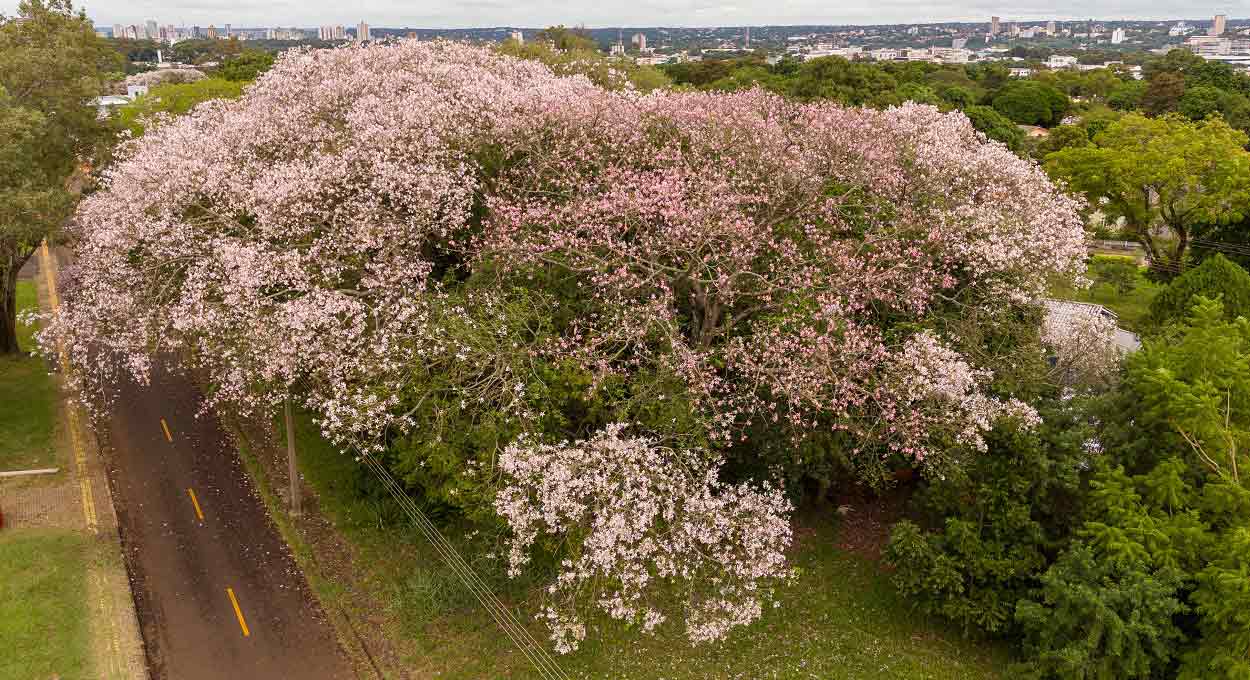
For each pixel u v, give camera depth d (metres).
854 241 19.39
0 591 16.38
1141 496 14.80
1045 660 14.12
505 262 17.55
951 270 20.36
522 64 28.59
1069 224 22.61
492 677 15.14
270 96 23.72
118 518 19.78
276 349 16.31
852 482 21.08
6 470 21.28
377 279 17.39
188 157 20.69
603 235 18.19
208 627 16.42
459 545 18.55
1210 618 13.08
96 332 19.45
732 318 17.89
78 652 15.12
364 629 16.41
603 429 16.72
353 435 17.56
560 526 14.56
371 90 23.38
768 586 16.22
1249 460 14.35
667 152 20.84
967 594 16.02
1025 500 15.57
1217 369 15.17
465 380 16.41
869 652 15.95
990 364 18.19
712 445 17.02
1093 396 17.25
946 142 23.62
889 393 16.09
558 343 16.61
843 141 22.75
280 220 17.78
